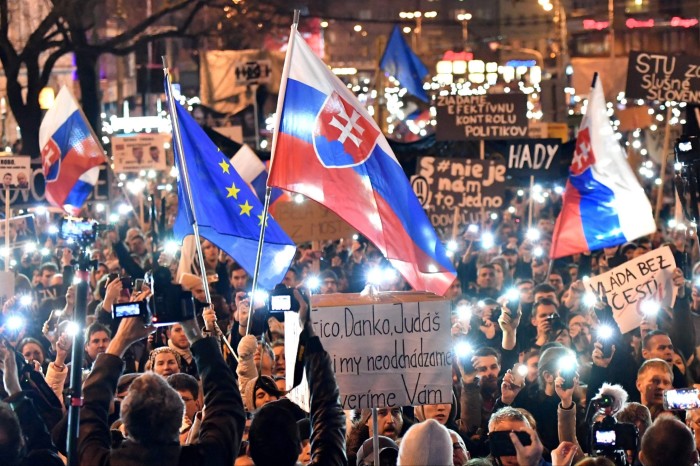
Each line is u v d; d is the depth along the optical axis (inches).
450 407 336.8
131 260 551.2
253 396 279.1
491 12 2192.4
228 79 1294.3
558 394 330.0
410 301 260.8
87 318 426.6
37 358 386.3
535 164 701.3
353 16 2196.1
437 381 260.4
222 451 200.2
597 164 542.0
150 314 211.8
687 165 398.9
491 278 565.6
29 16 1285.7
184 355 386.0
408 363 260.1
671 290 447.8
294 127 316.5
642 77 649.6
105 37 1615.4
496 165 669.3
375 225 314.0
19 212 717.3
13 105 1076.5
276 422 209.8
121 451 197.2
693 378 418.0
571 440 325.7
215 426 203.2
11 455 223.6
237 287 552.7
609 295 451.2
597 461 226.4
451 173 671.8
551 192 920.3
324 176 315.0
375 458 245.1
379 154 317.4
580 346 439.2
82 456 199.3
